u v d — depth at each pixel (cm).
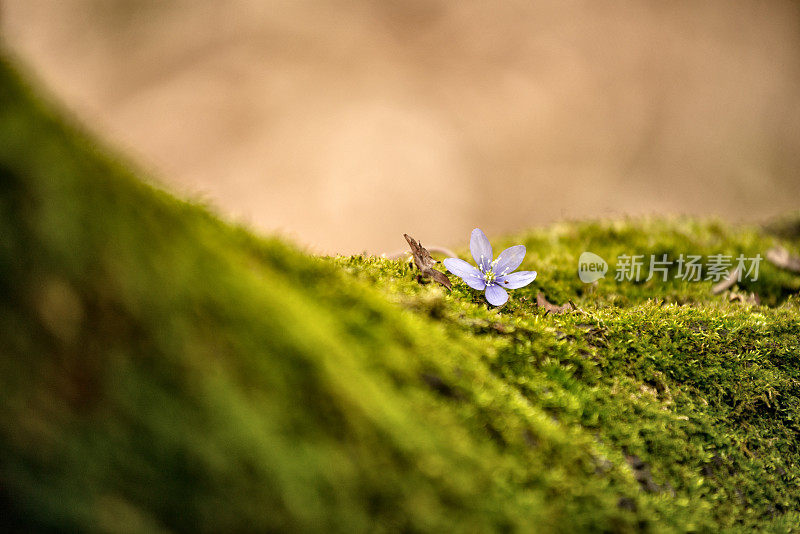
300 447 49
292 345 54
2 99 45
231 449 46
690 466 61
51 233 44
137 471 43
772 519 61
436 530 52
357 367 58
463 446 58
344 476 50
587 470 59
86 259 46
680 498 60
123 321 46
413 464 55
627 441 61
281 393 50
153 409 44
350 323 59
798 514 61
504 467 58
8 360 41
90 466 42
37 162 45
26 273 43
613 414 61
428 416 58
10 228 43
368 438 53
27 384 41
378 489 51
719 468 61
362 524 49
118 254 47
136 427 44
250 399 48
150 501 43
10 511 40
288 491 47
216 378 48
